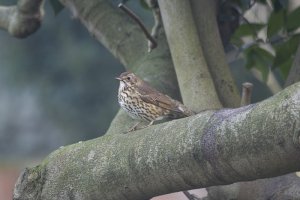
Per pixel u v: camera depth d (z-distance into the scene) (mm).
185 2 11016
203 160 8609
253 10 13398
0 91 40469
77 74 36656
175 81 11945
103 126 36812
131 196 9305
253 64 12938
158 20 12102
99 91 36656
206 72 10852
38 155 41219
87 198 9492
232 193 10445
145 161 9016
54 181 9656
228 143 8383
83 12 12633
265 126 8102
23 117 41656
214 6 11320
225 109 8719
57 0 13195
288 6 12781
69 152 9672
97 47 36469
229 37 12234
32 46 37500
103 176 9336
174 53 10969
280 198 10141
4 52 38562
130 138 9266
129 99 11906
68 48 36656
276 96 8156
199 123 8703
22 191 9773
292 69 10930
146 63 12070
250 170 8375
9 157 40656
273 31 12305
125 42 12352
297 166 8164
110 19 12500
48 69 37312
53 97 37344
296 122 7930
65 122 37156
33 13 13047
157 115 11875
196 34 10992
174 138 8828
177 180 8891
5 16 13266
